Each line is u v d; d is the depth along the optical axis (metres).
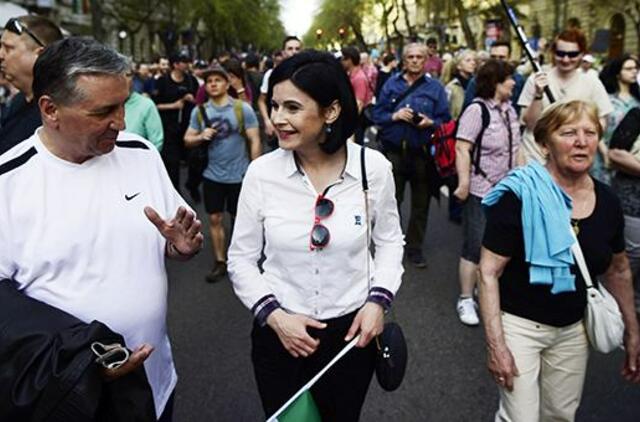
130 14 38.69
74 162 1.84
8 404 1.49
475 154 4.45
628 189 4.22
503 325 2.46
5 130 2.66
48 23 2.65
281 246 2.14
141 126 4.48
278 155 2.18
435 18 38.66
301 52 2.07
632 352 2.61
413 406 3.47
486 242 2.44
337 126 2.07
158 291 2.00
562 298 2.39
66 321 1.59
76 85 1.67
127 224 1.90
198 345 4.28
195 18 44.94
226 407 3.48
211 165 5.53
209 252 6.43
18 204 1.77
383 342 2.21
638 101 5.23
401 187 5.88
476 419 3.34
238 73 7.45
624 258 2.56
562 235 2.30
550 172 2.45
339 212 2.13
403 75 5.87
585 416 3.36
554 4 32.78
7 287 1.71
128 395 1.58
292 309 2.17
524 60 12.87
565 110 2.33
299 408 1.88
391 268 2.23
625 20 29.00
